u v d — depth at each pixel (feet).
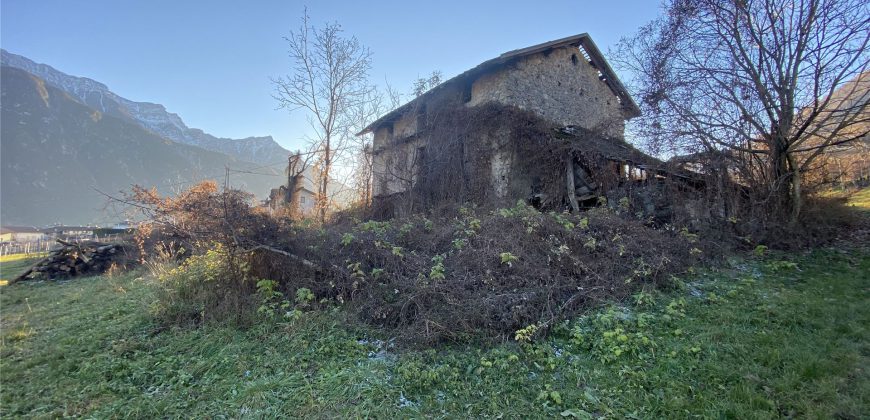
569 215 30.83
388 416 12.66
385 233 26.53
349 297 22.15
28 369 18.04
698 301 20.39
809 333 16.12
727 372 13.60
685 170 34.55
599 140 42.96
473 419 12.42
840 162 38.42
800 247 29.19
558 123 49.62
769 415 11.42
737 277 24.13
